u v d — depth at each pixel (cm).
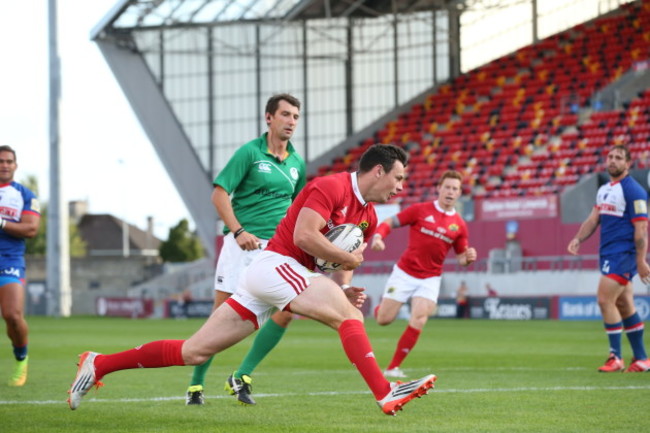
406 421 1844
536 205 8688
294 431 1711
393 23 10806
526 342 4831
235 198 2247
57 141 10244
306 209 1662
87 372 1797
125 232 19000
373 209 1773
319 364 3562
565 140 9938
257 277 1717
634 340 3033
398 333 6250
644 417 1888
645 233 2933
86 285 16738
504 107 10931
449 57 11750
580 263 8269
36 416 1956
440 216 3019
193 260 18925
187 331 6831
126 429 1759
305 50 12069
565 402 2139
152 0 10394
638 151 9269
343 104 12056
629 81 10162
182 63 12200
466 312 8388
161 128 12131
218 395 2388
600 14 11619
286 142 2270
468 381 2677
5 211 2622
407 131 11469
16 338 2672
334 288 1688
